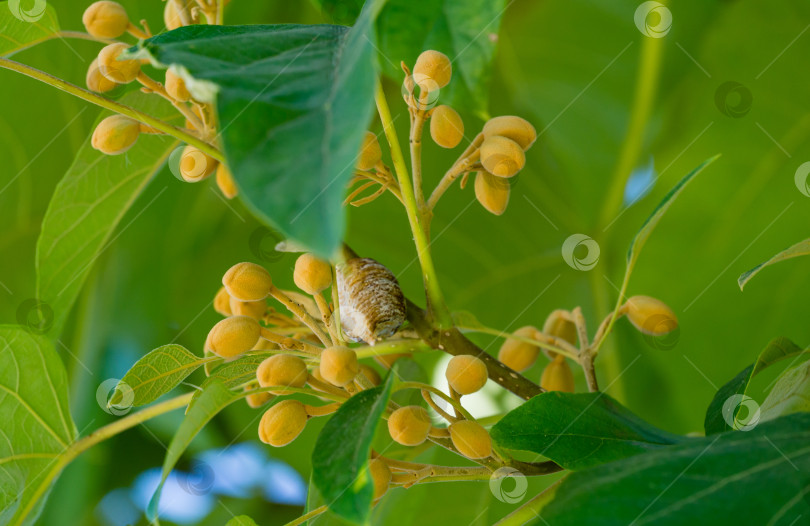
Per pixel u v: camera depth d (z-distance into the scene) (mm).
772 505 1049
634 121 1354
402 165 1114
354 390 1108
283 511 1335
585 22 1373
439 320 1133
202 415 1083
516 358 1168
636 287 1356
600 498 1058
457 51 1166
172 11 1149
